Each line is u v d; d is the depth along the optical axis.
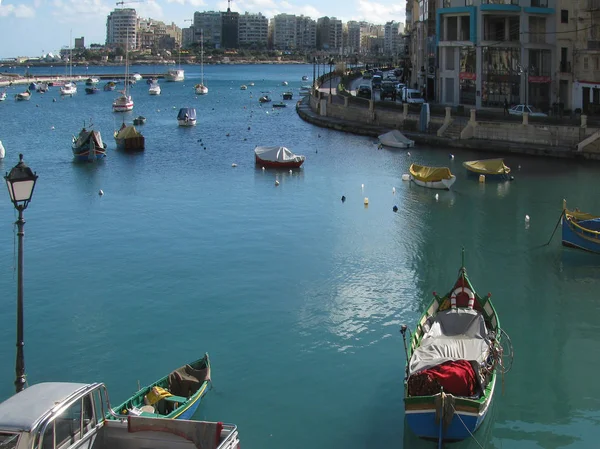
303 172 73.31
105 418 18.91
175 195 62.19
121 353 30.58
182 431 18.38
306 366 29.30
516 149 80.81
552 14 96.56
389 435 24.36
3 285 38.81
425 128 94.06
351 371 28.86
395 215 54.94
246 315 34.62
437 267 42.31
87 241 47.59
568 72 94.38
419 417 22.34
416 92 115.94
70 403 17.38
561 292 38.09
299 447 23.66
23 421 16.44
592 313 35.16
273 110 150.88
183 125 117.38
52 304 36.19
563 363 29.67
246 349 30.86
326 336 32.19
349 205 58.34
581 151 76.00
